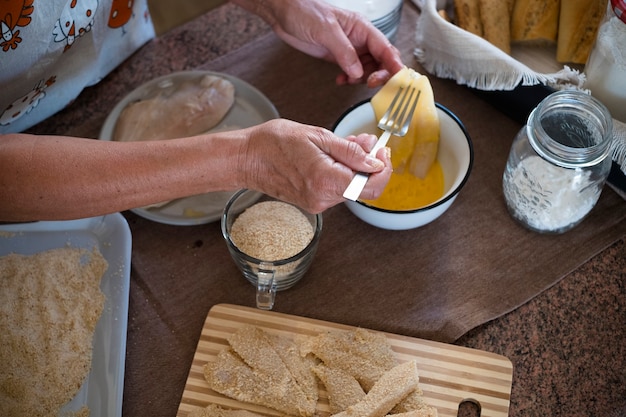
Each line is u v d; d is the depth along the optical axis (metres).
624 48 0.86
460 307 0.90
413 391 0.82
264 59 1.16
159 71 1.17
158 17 1.74
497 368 0.84
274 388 0.82
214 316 0.89
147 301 0.93
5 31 0.90
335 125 0.93
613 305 0.90
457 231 0.96
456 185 0.88
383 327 0.89
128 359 0.88
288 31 1.04
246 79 1.14
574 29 1.00
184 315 0.91
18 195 0.77
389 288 0.92
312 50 1.09
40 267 0.93
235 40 1.20
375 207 0.87
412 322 0.89
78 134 1.09
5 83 0.97
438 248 0.95
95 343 0.87
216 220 0.97
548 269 0.92
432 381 0.83
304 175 0.79
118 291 0.91
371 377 0.82
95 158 0.78
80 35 1.02
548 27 1.03
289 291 0.92
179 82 1.10
